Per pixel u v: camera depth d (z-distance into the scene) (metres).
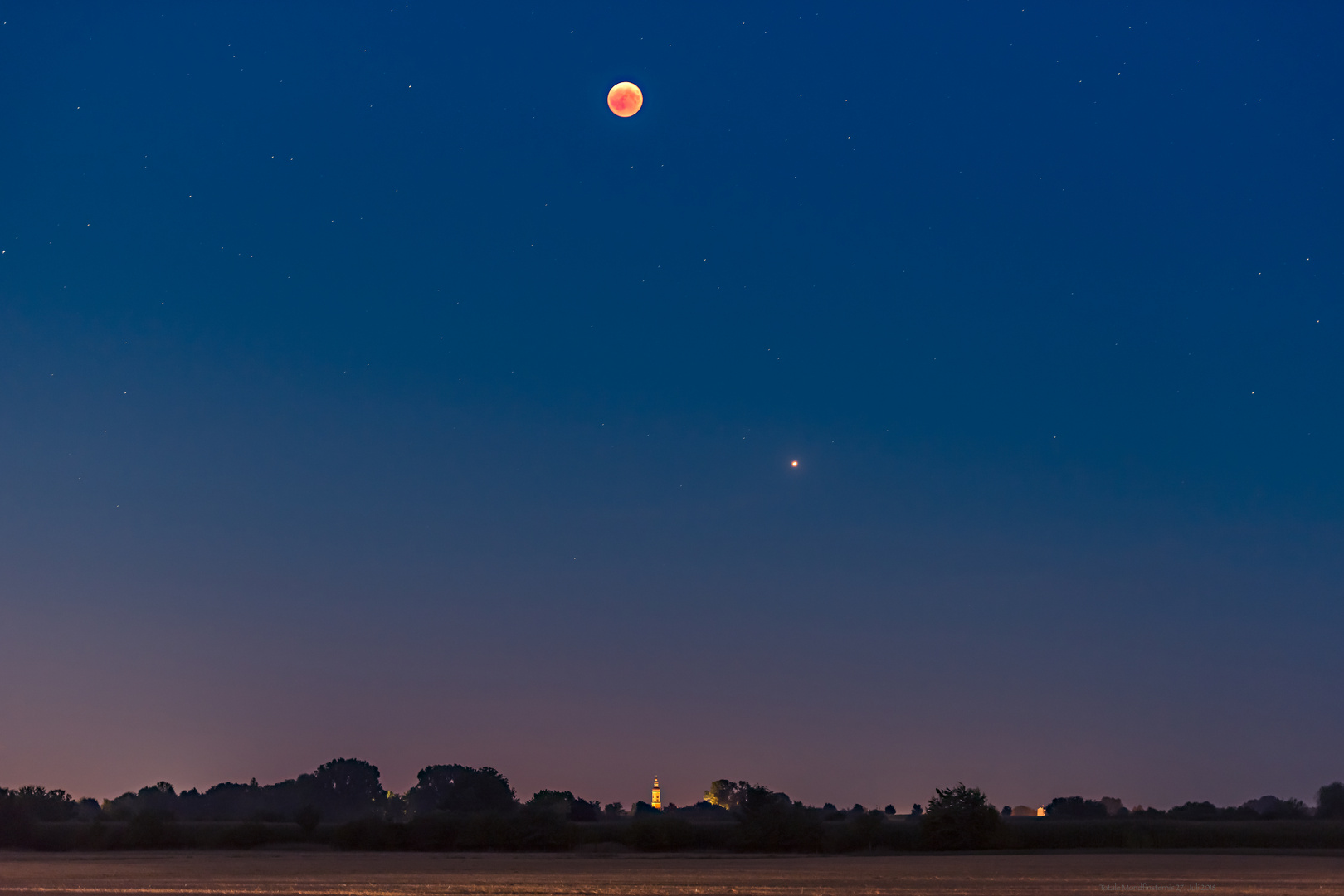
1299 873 44.81
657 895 34.62
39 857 59.44
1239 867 48.88
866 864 52.28
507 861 56.38
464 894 34.81
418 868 49.88
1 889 36.22
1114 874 44.12
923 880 41.25
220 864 52.06
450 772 104.44
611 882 40.44
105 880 40.50
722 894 35.19
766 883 39.97
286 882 39.94
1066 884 38.94
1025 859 57.12
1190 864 51.69
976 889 37.12
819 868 49.44
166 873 45.31
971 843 67.00
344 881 40.59
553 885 38.62
